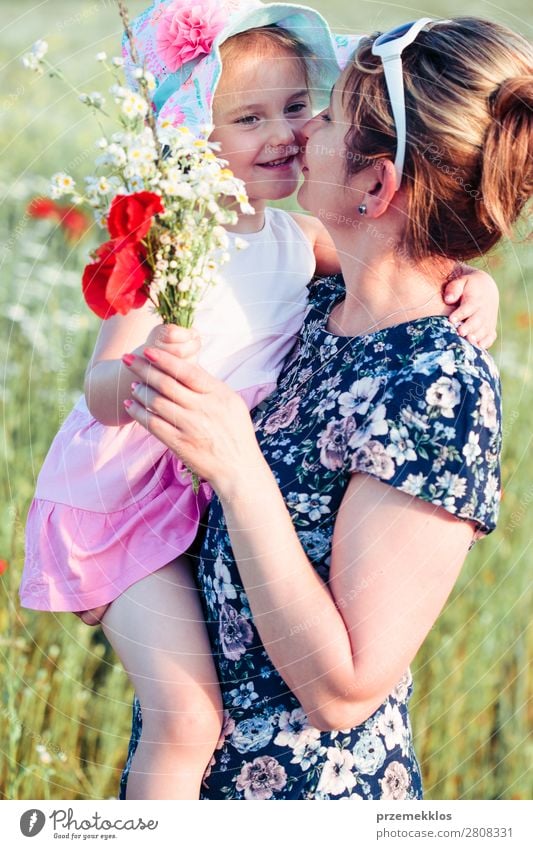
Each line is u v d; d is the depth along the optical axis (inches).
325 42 71.1
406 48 55.5
